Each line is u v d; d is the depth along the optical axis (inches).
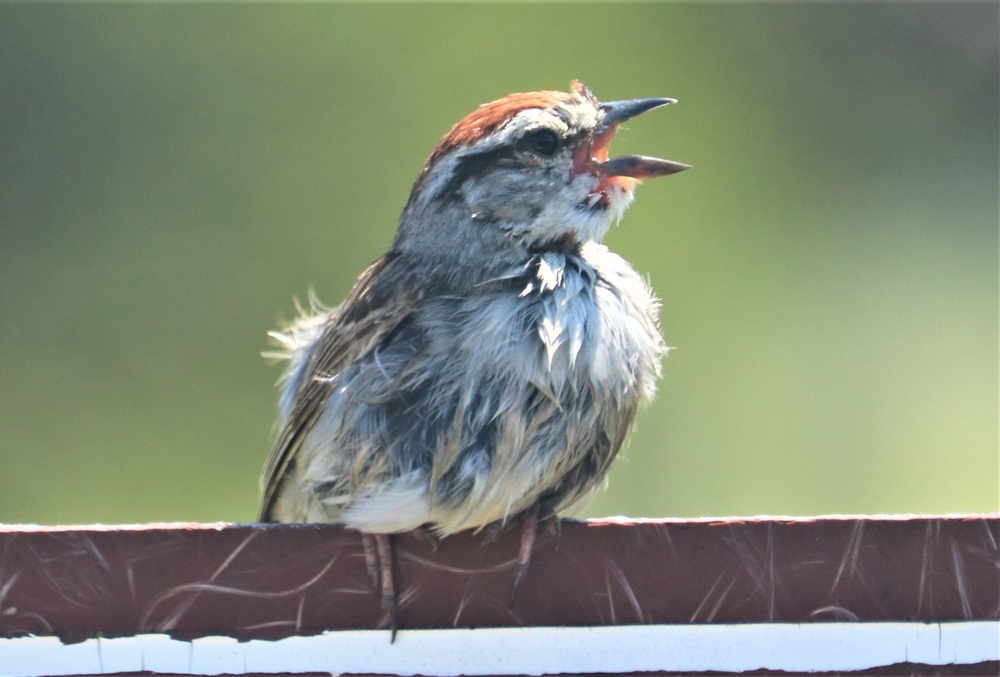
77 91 673.6
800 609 216.1
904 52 783.1
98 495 577.6
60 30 679.1
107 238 653.3
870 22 782.5
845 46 776.3
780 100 749.3
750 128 739.4
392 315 239.0
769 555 216.5
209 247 654.5
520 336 231.8
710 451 597.0
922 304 683.4
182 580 213.8
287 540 216.2
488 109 255.1
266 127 681.0
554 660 217.0
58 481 579.8
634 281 251.9
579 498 247.3
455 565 219.3
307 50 689.0
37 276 639.1
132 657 212.5
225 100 679.1
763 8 757.3
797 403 621.6
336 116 681.0
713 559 216.7
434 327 234.1
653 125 716.0
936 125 776.3
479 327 231.8
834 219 732.0
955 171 763.4
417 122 688.4
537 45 706.8
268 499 267.4
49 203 659.4
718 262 671.8
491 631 218.1
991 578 216.1
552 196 249.3
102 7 684.1
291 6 692.1
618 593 217.5
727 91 740.7
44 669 211.3
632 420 247.3
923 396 635.5
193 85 681.0
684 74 730.8
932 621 215.8
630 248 658.8
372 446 232.1
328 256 661.9
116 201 662.5
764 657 215.8
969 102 780.6
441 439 228.4
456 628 217.9
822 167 743.1
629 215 664.4
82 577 212.2
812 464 597.9
